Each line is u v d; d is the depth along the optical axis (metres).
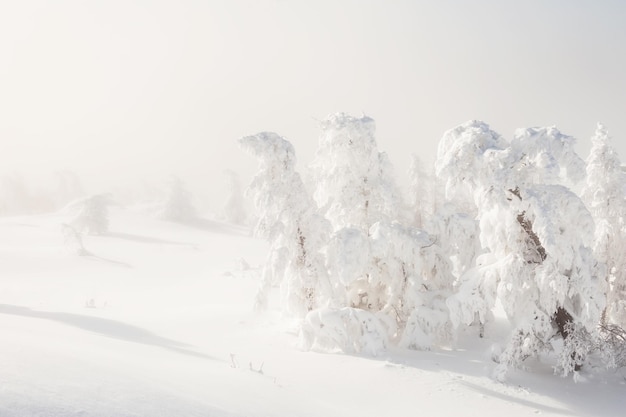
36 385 4.90
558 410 12.56
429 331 17.28
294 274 18.17
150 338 16.64
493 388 13.71
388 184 18.44
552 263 14.12
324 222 17.75
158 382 7.26
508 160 13.82
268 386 10.41
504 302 14.46
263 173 17.22
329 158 18.62
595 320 13.95
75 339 11.18
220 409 6.42
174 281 38.66
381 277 18.64
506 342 16.53
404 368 14.70
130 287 35.47
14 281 35.00
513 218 14.71
